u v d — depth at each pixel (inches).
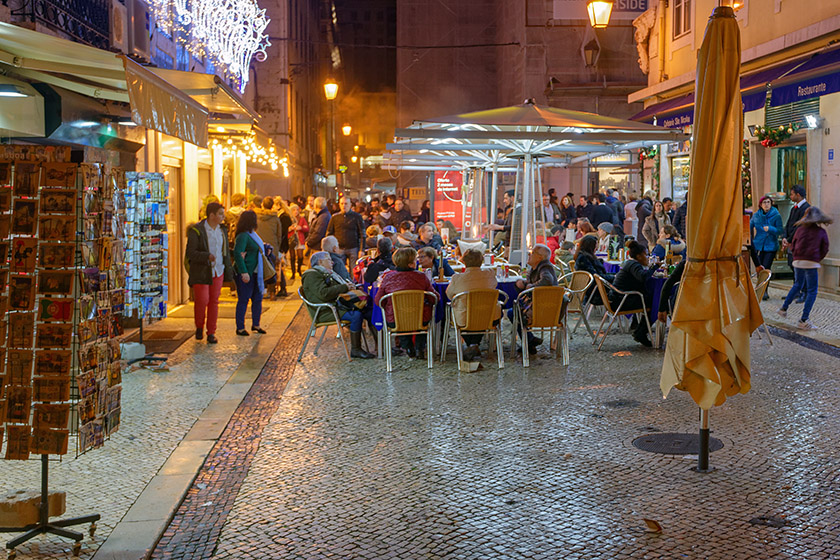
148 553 181.9
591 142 475.5
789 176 711.7
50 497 190.2
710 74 223.6
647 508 206.2
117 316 198.4
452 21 1807.3
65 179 180.1
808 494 213.6
